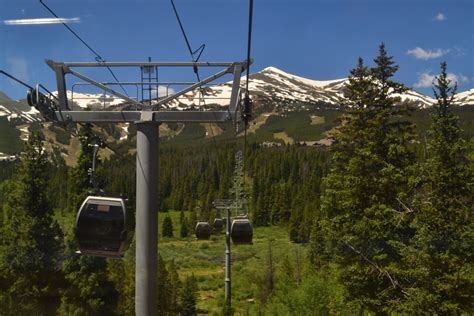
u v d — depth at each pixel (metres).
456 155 21.20
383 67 27.84
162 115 7.94
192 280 60.28
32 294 30.88
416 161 25.11
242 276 70.25
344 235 24.80
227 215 32.50
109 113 8.05
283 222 135.25
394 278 22.81
